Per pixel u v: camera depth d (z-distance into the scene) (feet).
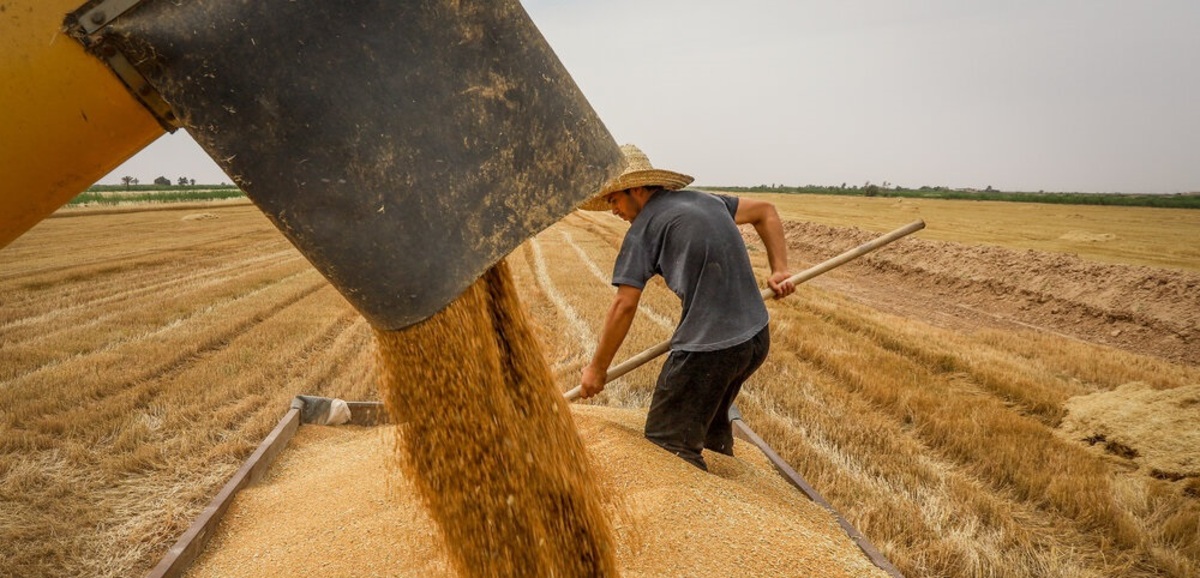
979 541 12.35
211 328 28.40
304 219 4.24
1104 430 18.04
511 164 4.51
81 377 20.62
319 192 4.19
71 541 11.47
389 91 4.13
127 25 3.73
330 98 4.04
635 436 10.95
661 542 8.25
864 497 13.78
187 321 30.09
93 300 35.68
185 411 17.90
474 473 6.17
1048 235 86.22
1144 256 62.18
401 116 4.17
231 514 10.11
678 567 7.89
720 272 10.39
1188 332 34.71
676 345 10.63
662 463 10.02
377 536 8.83
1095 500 13.82
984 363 26.40
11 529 11.74
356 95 4.08
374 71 4.09
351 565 8.34
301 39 3.95
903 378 22.68
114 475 14.08
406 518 9.15
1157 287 39.58
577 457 7.50
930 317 42.19
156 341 25.96
